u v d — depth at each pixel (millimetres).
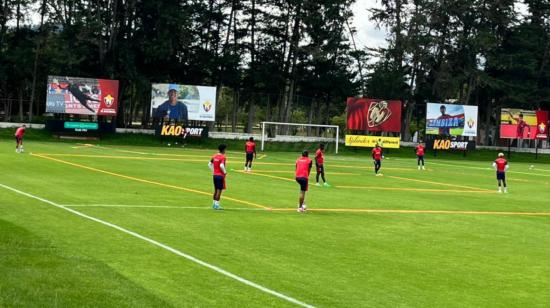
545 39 86812
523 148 83375
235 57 76562
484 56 83312
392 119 73875
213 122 75875
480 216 23906
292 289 11531
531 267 14625
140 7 72438
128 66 69750
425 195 31047
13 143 54469
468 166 59781
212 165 21797
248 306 10266
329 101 86000
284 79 79312
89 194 23625
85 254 13227
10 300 9266
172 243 15078
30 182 26312
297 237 17062
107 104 65688
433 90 82000
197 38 77188
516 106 87125
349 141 72750
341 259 14492
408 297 11500
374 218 21734
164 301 10102
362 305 10789
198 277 11969
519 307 11195
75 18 67812
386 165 54531
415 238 17953
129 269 12242
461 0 80625
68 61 66562
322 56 76500
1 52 70875
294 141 74312
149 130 70188
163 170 36906
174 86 67812
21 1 69562
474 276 13461
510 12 83625
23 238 14195
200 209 21547
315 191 30000
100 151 51531
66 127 65375
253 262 13609
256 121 97750
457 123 75750
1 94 74562
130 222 17797
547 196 33531
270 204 24156
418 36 80062
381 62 82500
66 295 9844
